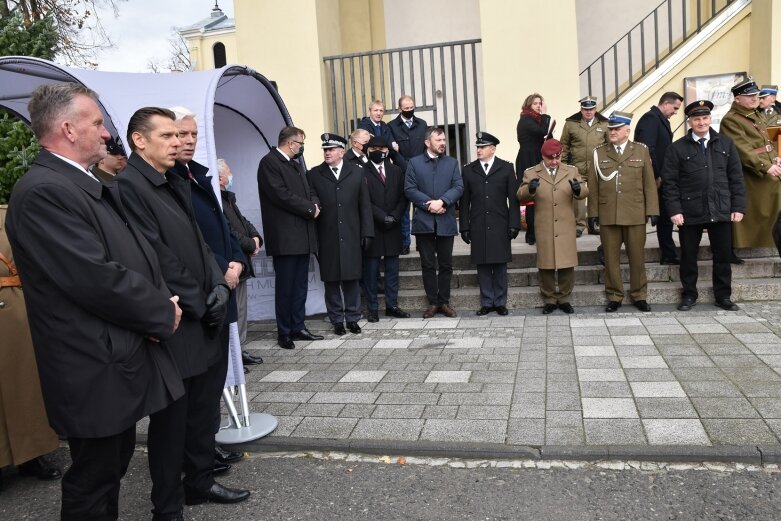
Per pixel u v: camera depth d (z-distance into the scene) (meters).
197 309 2.89
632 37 10.84
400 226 6.82
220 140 6.67
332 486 3.44
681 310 6.31
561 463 3.50
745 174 6.64
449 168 6.62
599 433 3.70
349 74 10.82
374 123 7.78
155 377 2.60
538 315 6.55
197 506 3.29
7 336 3.55
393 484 3.42
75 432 2.41
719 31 9.38
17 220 2.38
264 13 9.77
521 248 8.01
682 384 4.34
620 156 6.29
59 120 2.45
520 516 3.04
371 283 6.77
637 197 6.27
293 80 9.79
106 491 2.56
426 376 4.90
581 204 8.61
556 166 6.43
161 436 2.88
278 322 6.04
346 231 6.22
